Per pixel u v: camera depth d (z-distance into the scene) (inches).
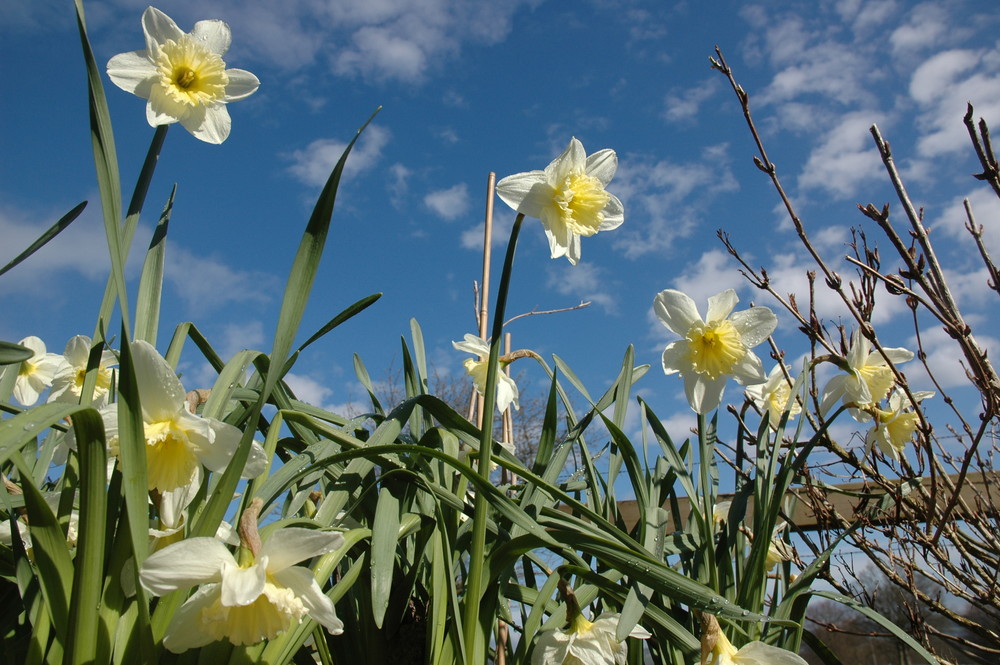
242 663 13.4
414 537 21.5
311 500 24.1
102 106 13.6
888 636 27.6
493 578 18.1
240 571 12.2
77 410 11.9
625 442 21.3
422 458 20.4
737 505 22.8
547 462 22.0
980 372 23.1
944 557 26.0
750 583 20.0
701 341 23.0
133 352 13.5
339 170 15.2
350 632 17.7
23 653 15.5
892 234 23.9
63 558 12.7
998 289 23.3
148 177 16.5
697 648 17.3
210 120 18.1
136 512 12.6
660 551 20.2
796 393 25.1
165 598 13.3
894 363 25.9
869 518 27.4
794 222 25.1
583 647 17.3
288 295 14.8
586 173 20.1
